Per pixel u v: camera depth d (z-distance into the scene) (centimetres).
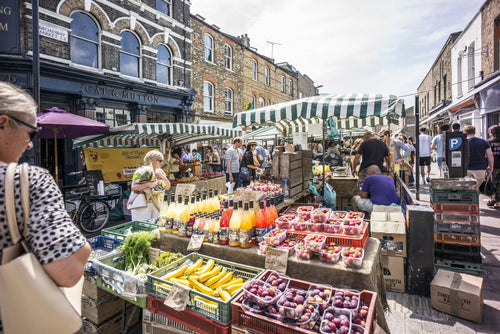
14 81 773
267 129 1077
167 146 973
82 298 262
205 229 269
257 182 472
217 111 1606
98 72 961
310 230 263
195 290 196
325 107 408
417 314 289
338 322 162
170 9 1255
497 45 943
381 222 345
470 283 291
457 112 1377
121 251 276
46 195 101
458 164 478
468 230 363
